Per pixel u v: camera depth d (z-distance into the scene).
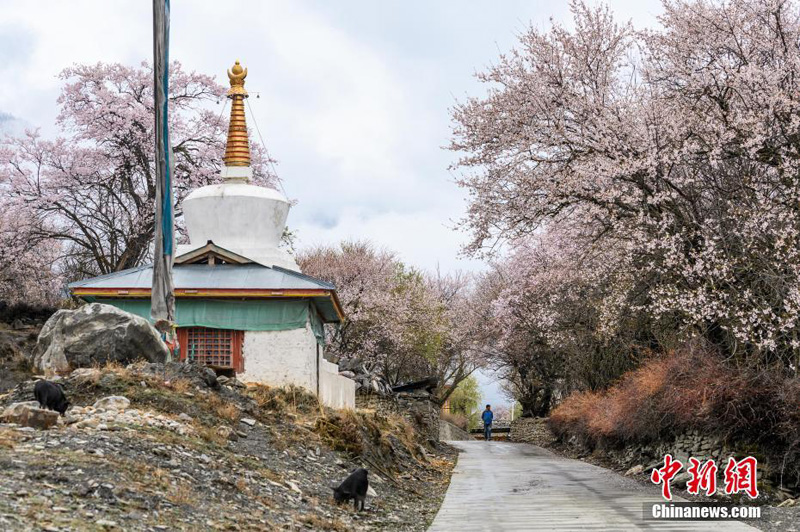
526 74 19.39
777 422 14.55
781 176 16.70
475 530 11.83
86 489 8.86
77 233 33.69
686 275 17.14
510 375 47.78
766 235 16.36
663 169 17.83
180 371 15.45
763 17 17.98
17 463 9.30
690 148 17.28
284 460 13.55
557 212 19.78
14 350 25.77
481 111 19.88
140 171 33.75
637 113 18.16
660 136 17.70
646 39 19.52
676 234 17.12
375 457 17.02
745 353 16.86
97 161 32.44
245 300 18.73
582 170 18.28
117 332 15.67
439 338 48.62
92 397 13.75
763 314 15.41
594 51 19.47
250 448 13.45
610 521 12.49
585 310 27.25
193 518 8.99
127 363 15.75
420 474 19.41
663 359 20.55
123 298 18.86
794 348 15.26
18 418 11.27
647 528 11.78
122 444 10.91
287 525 9.91
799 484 14.32
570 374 36.00
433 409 36.41
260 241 21.11
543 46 19.50
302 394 17.41
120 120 32.16
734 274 16.86
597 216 19.61
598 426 24.56
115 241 33.00
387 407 31.52
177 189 33.56
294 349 18.58
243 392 16.41
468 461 25.70
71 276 35.81
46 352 15.75
